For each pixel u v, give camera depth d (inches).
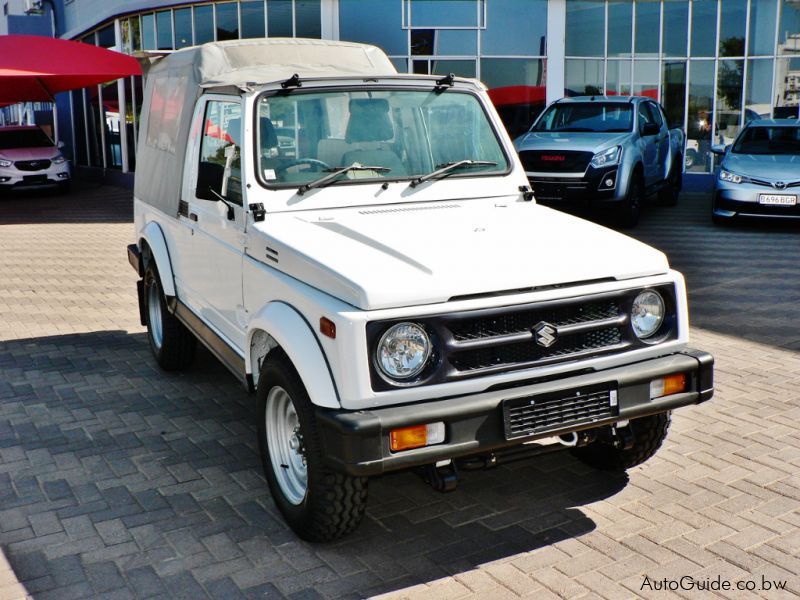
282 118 184.1
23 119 1486.2
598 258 156.7
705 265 422.0
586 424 149.9
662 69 756.0
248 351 171.3
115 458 201.8
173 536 163.9
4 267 454.3
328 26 746.8
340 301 142.3
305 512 153.6
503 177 202.4
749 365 266.1
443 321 141.0
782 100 742.5
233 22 773.3
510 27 741.9
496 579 146.9
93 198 834.2
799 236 505.0
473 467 151.9
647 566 150.4
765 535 160.6
